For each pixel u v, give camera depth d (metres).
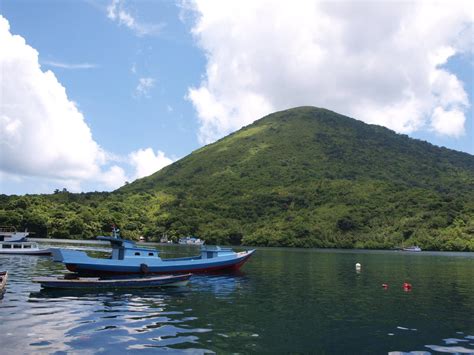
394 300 32.47
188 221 177.25
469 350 18.83
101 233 159.88
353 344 19.50
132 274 43.28
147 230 174.50
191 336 20.00
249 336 20.38
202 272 49.22
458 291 38.62
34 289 32.91
